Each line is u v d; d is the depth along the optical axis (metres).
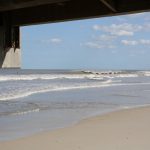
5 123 10.31
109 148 6.68
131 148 6.61
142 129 8.82
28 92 22.41
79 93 22.86
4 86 28.33
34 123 10.33
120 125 9.59
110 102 17.17
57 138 7.82
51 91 24.25
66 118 11.34
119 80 50.09
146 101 17.95
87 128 9.16
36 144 7.22
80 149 6.66
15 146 7.07
